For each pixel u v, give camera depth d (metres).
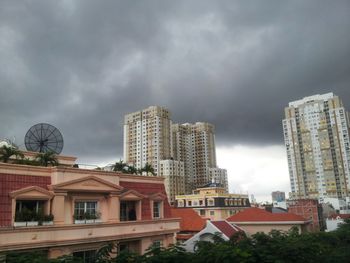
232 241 14.23
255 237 13.57
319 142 135.62
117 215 28.19
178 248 12.07
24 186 23.39
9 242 21.08
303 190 137.50
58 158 33.78
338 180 129.25
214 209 97.50
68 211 25.39
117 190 28.45
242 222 55.72
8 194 22.31
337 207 112.12
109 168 35.25
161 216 32.88
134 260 11.34
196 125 160.12
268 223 53.91
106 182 27.67
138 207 30.73
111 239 26.84
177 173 138.75
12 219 22.00
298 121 142.62
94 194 27.23
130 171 35.06
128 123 151.88
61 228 23.81
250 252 11.74
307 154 138.38
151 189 32.97
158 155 138.62
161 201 33.38
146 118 145.50
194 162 157.12
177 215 60.38
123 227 28.11
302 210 79.81
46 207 24.14
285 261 11.98
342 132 130.62
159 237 31.80
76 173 26.06
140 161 143.25
